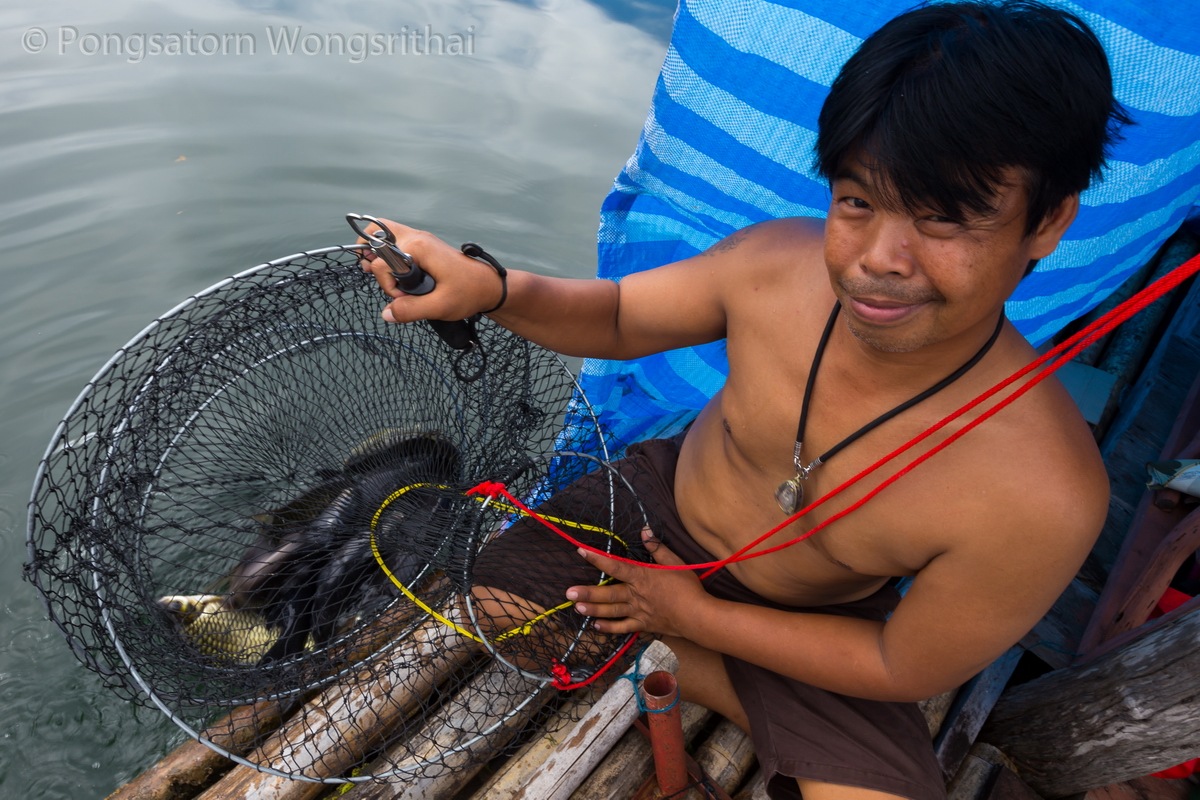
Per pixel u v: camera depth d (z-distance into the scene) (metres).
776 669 1.94
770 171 2.68
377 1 7.56
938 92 1.09
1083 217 2.60
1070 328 4.29
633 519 2.23
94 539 1.58
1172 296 4.61
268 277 1.86
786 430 1.76
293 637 1.98
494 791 2.08
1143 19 2.09
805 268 1.78
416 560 2.07
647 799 2.09
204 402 1.83
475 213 5.15
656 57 7.06
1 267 4.31
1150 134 2.35
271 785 2.07
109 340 4.07
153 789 2.21
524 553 2.14
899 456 1.59
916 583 1.67
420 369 2.15
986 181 1.12
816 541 1.79
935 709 2.54
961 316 1.29
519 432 2.24
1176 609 2.27
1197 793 2.58
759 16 2.36
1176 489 3.04
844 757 1.87
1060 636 2.74
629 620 1.99
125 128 5.40
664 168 2.79
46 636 3.01
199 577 2.04
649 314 2.03
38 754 2.72
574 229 5.14
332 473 1.98
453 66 6.64
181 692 1.68
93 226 4.66
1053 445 1.48
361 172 5.31
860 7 2.26
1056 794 2.49
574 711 2.22
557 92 6.44
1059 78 1.07
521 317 1.87
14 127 5.27
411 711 2.18
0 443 3.59
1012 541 1.50
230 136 5.46
